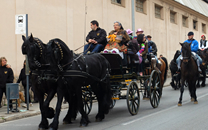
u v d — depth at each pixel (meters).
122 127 5.79
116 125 6.04
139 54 8.52
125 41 7.72
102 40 7.45
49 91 5.82
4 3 10.62
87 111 8.27
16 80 10.75
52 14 12.39
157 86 8.90
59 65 5.52
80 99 5.96
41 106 5.86
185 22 26.67
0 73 8.73
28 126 6.50
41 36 11.87
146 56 8.84
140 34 8.80
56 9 12.59
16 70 10.92
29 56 5.27
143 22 19.69
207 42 15.32
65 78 5.59
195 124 5.80
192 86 8.98
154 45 11.18
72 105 6.64
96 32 7.58
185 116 6.70
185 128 5.48
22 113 8.12
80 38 13.91
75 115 6.89
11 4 10.84
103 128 5.79
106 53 6.95
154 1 21.06
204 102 8.96
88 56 6.48
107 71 6.90
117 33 7.80
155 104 8.98
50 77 5.49
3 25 10.58
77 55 6.19
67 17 13.14
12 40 10.84
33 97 10.98
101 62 6.75
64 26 12.99
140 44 8.74
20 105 9.73
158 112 7.48
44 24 12.02
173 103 9.19
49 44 5.54
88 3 14.49
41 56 5.45
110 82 7.60
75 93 6.11
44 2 12.04
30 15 11.42
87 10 14.42
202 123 5.87
